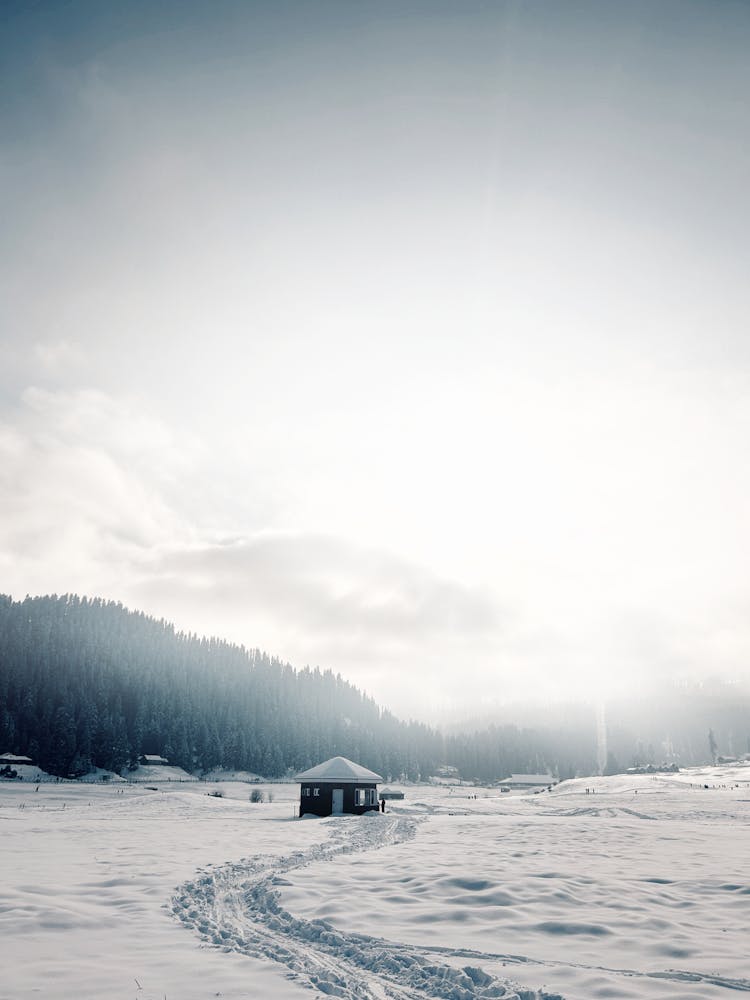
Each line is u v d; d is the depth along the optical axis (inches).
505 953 440.8
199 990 363.6
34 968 394.0
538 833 1284.4
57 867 776.9
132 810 2058.3
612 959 428.8
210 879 697.6
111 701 6865.2
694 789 3107.8
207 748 6850.4
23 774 5246.1
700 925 513.0
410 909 565.9
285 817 1903.3
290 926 515.8
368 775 2118.6
